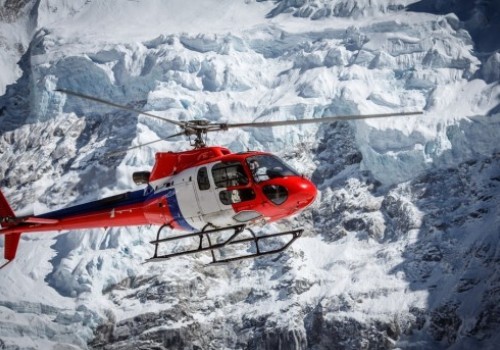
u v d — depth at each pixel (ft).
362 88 398.01
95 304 352.49
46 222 134.31
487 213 358.02
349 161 405.18
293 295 360.89
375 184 394.73
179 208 120.98
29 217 135.85
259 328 353.51
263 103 409.49
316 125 412.36
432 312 334.44
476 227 355.56
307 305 357.61
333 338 342.64
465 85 389.19
